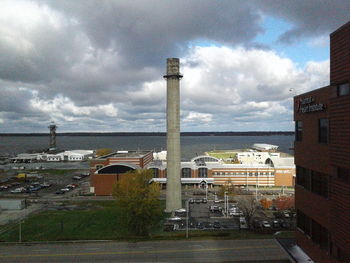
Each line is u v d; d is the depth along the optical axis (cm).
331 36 2962
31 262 5931
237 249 6462
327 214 3177
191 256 6106
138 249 6594
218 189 14662
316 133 3412
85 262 5897
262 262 5731
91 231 8206
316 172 3469
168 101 10775
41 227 8619
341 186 2786
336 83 2864
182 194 13562
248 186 15350
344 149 2716
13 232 8156
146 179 8419
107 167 13412
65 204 11725
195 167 15475
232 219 9419
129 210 7800
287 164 15700
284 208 10125
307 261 3616
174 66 10644
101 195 13362
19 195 13600
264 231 7925
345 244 2712
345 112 2688
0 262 5950
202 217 9712
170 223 9031
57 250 6612
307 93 3669
